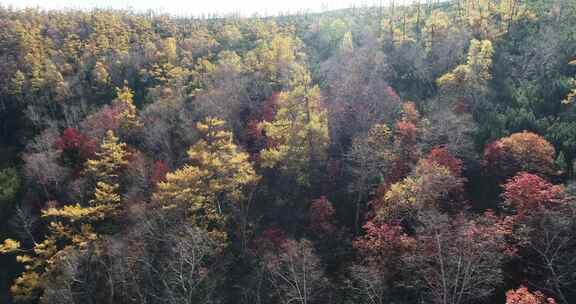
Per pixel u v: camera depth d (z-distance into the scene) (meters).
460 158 42.91
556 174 38.59
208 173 41.09
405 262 30.14
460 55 67.25
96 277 40.28
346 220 44.22
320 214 41.81
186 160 52.53
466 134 47.31
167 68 80.44
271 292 36.62
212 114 57.72
